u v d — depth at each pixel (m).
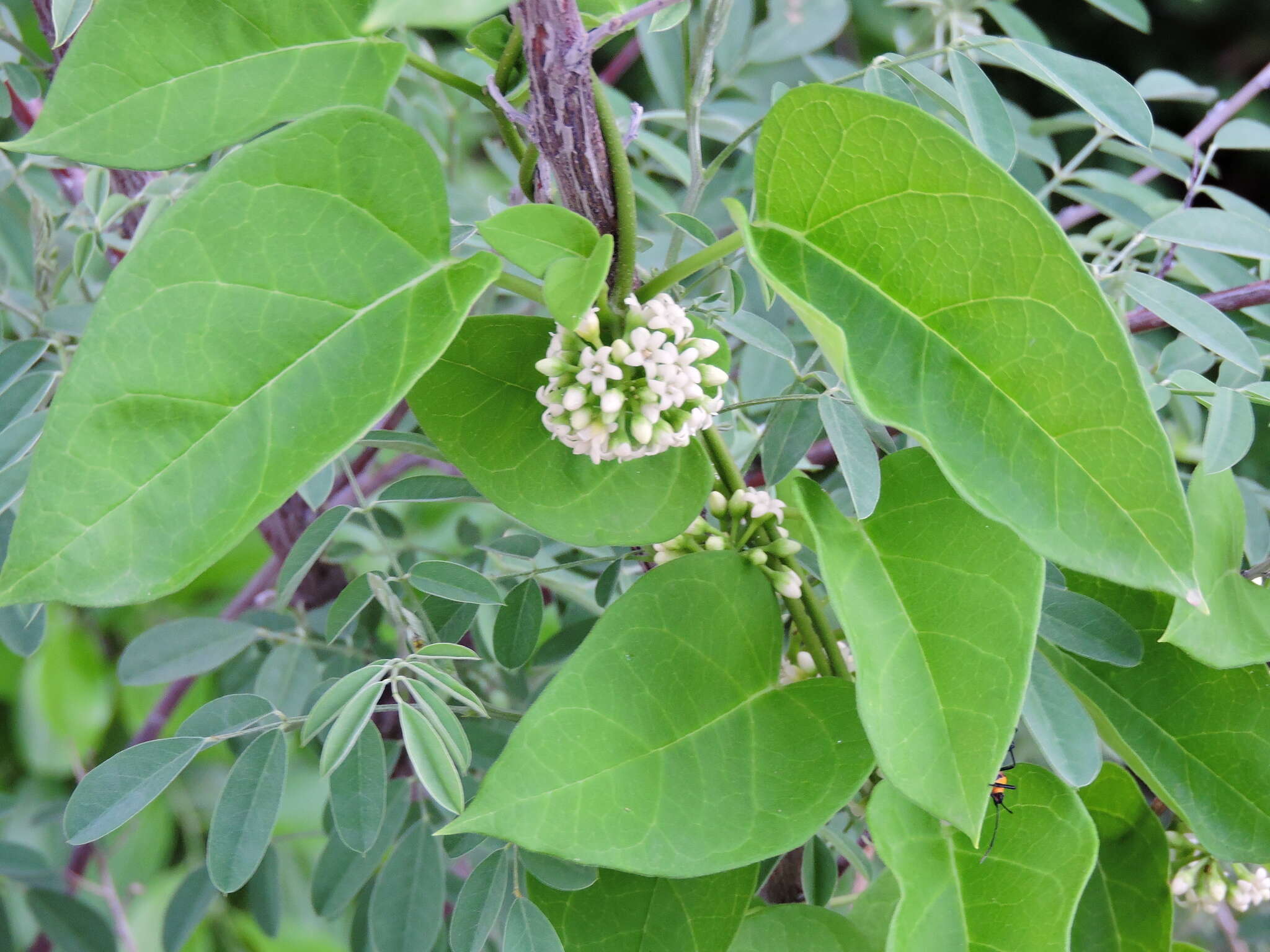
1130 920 0.32
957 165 0.25
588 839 0.26
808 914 0.30
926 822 0.28
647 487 0.29
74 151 0.25
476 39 0.28
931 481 0.28
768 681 0.29
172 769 0.30
